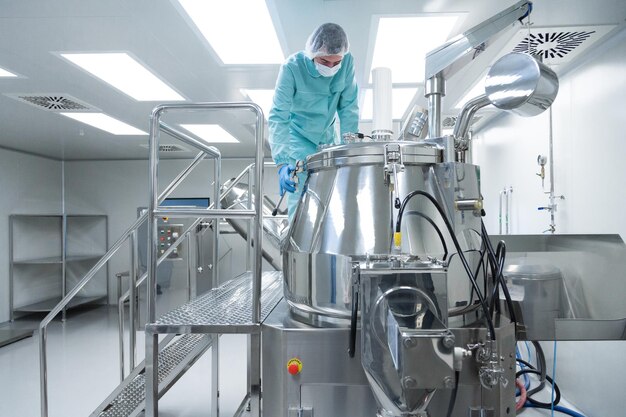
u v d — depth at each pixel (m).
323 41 1.55
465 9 1.94
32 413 2.57
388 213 1.00
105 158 5.94
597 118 2.28
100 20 2.01
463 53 1.16
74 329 4.58
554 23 2.01
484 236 1.03
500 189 3.66
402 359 0.73
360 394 0.98
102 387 2.96
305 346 0.98
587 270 1.34
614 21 1.98
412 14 1.99
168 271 4.66
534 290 1.28
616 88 2.13
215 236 1.99
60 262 5.21
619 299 1.29
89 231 6.02
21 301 5.23
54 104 3.35
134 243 2.12
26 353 3.75
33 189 5.50
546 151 2.85
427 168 1.07
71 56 2.43
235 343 4.02
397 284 0.82
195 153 5.54
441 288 0.82
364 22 2.05
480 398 0.96
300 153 1.85
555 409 2.40
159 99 3.24
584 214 2.41
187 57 2.44
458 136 1.12
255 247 1.13
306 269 1.06
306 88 1.77
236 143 4.91
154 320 1.17
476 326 0.98
